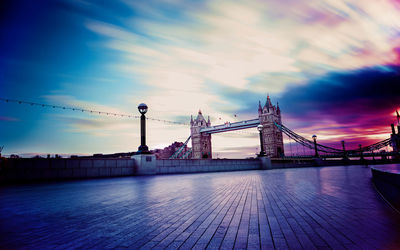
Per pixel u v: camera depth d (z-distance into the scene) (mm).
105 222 3730
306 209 4621
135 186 9109
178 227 3441
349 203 5242
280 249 2508
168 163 19047
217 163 24094
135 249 2562
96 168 14117
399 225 3418
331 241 2744
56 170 12328
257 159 30891
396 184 4500
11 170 10688
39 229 3326
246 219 3881
